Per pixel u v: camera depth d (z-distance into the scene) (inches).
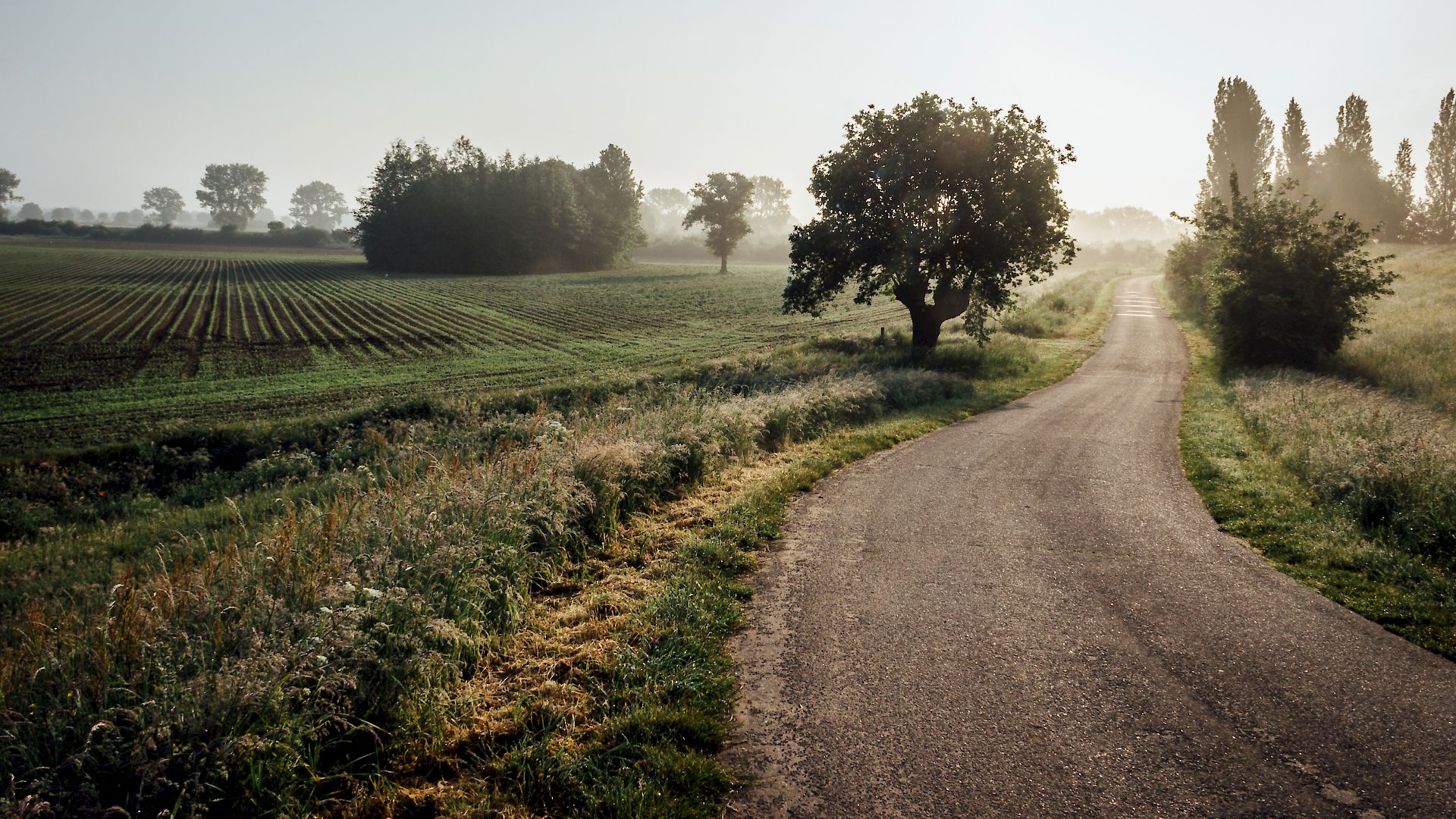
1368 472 322.0
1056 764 142.7
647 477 325.4
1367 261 890.7
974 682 175.5
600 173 4328.3
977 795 133.4
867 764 143.6
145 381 1079.0
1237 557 269.3
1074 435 536.4
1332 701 166.2
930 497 355.3
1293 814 128.2
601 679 175.9
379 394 1007.0
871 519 318.7
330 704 145.4
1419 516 281.0
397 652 164.9
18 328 1517.0
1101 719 158.9
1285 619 212.8
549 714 159.6
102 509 588.4
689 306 2265.0
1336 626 208.1
